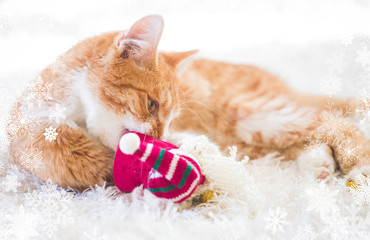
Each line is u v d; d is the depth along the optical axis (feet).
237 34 3.03
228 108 2.52
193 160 1.80
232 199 1.85
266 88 2.60
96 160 2.03
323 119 2.27
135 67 2.07
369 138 2.16
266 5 3.14
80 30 2.84
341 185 1.99
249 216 1.82
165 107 2.15
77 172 2.00
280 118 2.43
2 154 2.18
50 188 1.92
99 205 1.88
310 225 1.75
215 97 2.54
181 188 1.75
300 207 1.89
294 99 2.51
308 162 2.16
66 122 2.04
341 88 2.32
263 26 3.03
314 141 2.27
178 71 2.42
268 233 1.73
